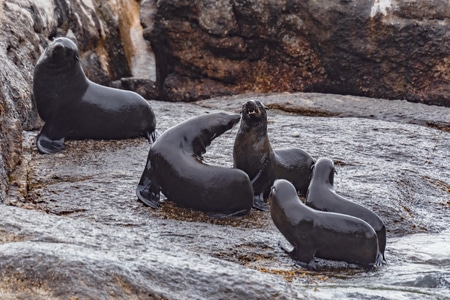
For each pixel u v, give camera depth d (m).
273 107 48.41
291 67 54.72
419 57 52.12
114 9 54.62
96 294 16.75
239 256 24.22
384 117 47.00
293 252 24.47
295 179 30.08
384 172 33.59
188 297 17.59
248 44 54.69
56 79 34.03
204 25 54.38
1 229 19.75
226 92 55.31
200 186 27.75
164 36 55.69
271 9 53.28
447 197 32.84
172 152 28.33
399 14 51.88
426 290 21.27
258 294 18.25
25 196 28.77
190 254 19.97
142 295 17.17
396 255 25.41
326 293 20.44
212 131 29.06
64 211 27.27
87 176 30.75
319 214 24.20
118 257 18.27
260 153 29.02
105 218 26.70
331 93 54.62
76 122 34.78
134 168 31.86
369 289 21.22
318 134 39.88
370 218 25.33
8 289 16.91
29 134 35.94
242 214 28.09
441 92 52.22
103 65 51.88
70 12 49.00
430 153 38.53
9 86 35.97
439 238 27.53
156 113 43.50
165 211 27.84
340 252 24.06
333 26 52.59
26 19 42.03
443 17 51.88
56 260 17.31
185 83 55.94
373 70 53.09
